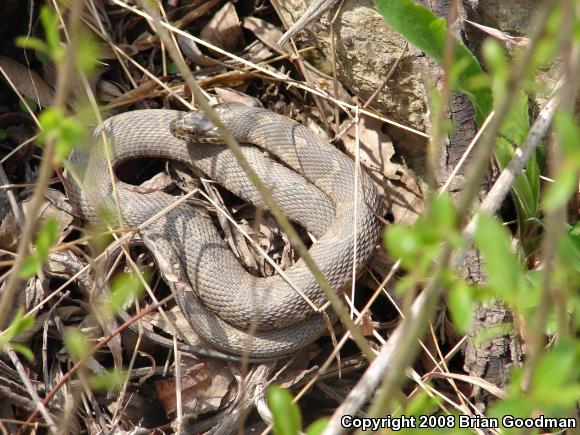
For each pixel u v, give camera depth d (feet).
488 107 22.39
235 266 27.81
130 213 27.89
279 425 12.25
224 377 26.32
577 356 10.44
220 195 29.71
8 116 29.81
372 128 29.50
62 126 11.80
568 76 11.05
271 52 31.60
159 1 30.42
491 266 9.66
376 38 26.73
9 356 24.47
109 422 25.03
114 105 30.53
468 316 10.61
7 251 27.12
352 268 26.86
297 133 29.89
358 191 27.89
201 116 29.48
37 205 13.16
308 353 27.07
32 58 30.63
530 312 19.85
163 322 26.63
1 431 23.56
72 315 26.71
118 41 31.35
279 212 16.03
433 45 21.22
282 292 26.61
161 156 30.14
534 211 24.71
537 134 17.94
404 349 12.30
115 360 25.50
